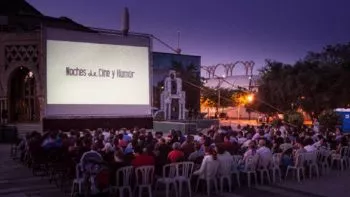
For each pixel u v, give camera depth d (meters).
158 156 11.22
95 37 20.81
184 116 43.81
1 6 40.84
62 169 11.95
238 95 53.66
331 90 35.19
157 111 40.31
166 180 10.49
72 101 20.19
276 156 13.09
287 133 16.73
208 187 10.95
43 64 19.53
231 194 11.26
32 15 37.75
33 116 30.95
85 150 11.20
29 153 14.55
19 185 12.15
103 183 9.45
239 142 14.70
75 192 10.68
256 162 12.37
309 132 17.00
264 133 16.08
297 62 39.25
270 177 13.19
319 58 38.22
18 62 30.81
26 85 31.69
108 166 9.84
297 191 11.66
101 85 20.97
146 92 22.30
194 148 12.38
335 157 15.00
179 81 43.72
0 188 11.77
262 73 41.62
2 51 31.20
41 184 12.26
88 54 20.61
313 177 13.69
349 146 16.02
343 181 13.05
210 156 10.96
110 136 13.50
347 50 37.03
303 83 36.19
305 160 13.21
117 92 21.44
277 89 38.09
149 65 22.41
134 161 10.17
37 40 30.22
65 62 20.03
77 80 20.31
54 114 19.70
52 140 13.43
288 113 28.27
